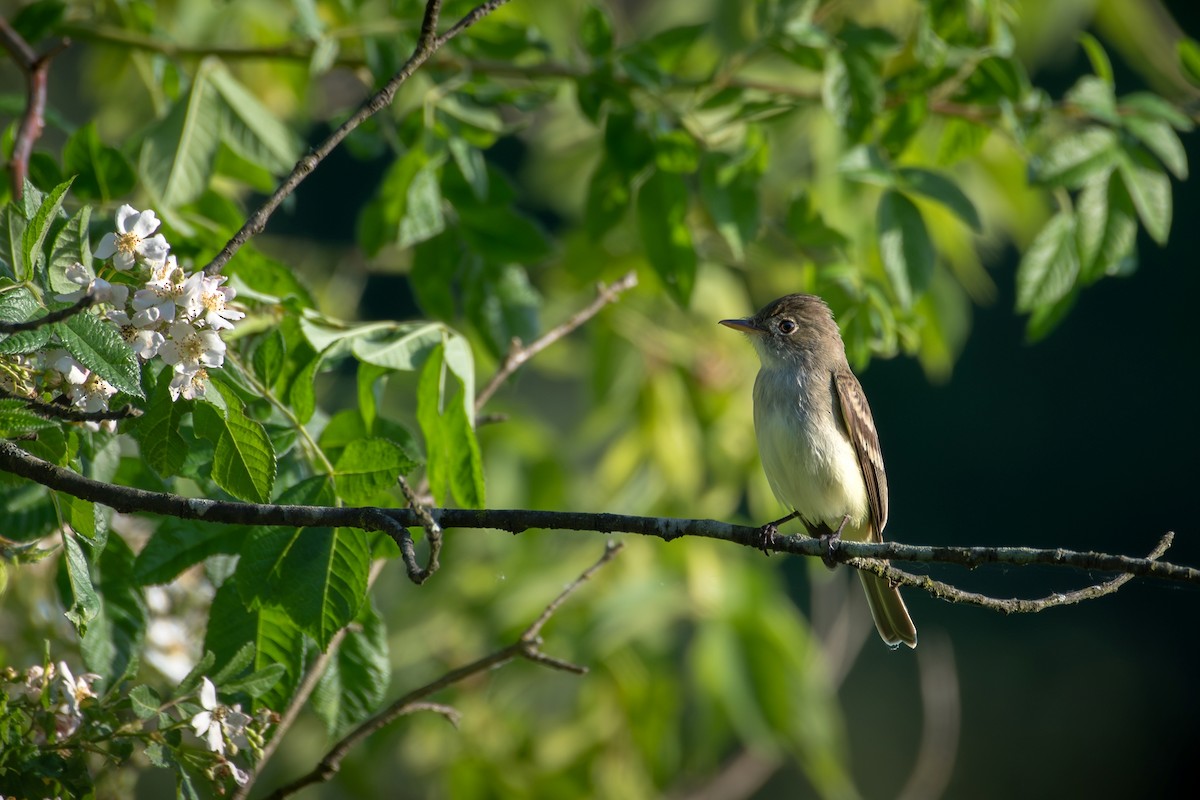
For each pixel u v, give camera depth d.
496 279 10.38
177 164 9.00
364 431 7.91
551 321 13.66
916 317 11.16
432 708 7.73
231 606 7.28
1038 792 23.64
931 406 25.05
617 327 12.77
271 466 6.26
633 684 11.85
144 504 6.15
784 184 14.01
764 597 11.83
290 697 7.21
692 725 13.48
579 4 14.66
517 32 10.45
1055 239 10.26
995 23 10.91
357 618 7.62
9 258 5.93
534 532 12.24
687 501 12.67
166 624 8.78
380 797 11.88
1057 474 24.70
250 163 10.08
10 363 5.93
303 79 13.45
